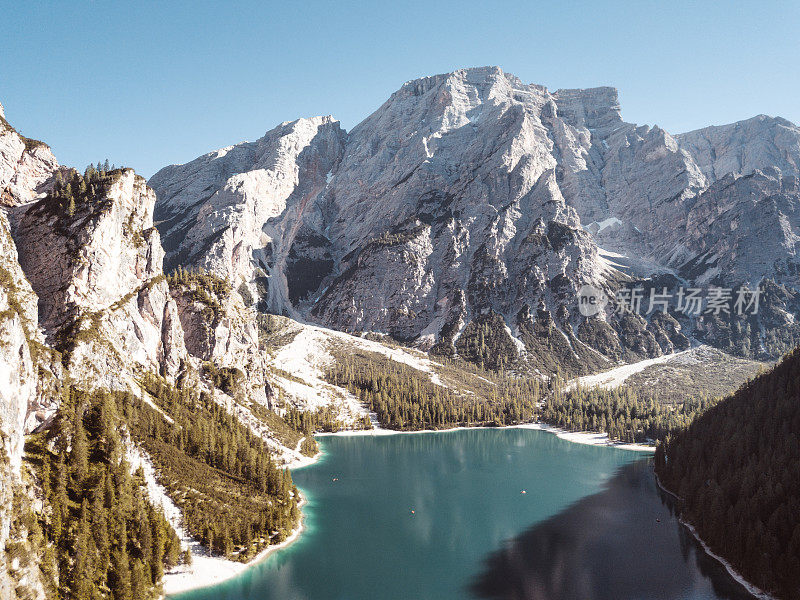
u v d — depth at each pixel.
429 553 132.25
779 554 116.75
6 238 142.88
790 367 194.88
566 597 110.62
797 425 158.00
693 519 149.62
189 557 115.31
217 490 138.00
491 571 122.44
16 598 81.69
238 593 109.56
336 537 141.62
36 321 137.00
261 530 132.25
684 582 117.94
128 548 105.69
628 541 141.25
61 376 128.75
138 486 121.19
